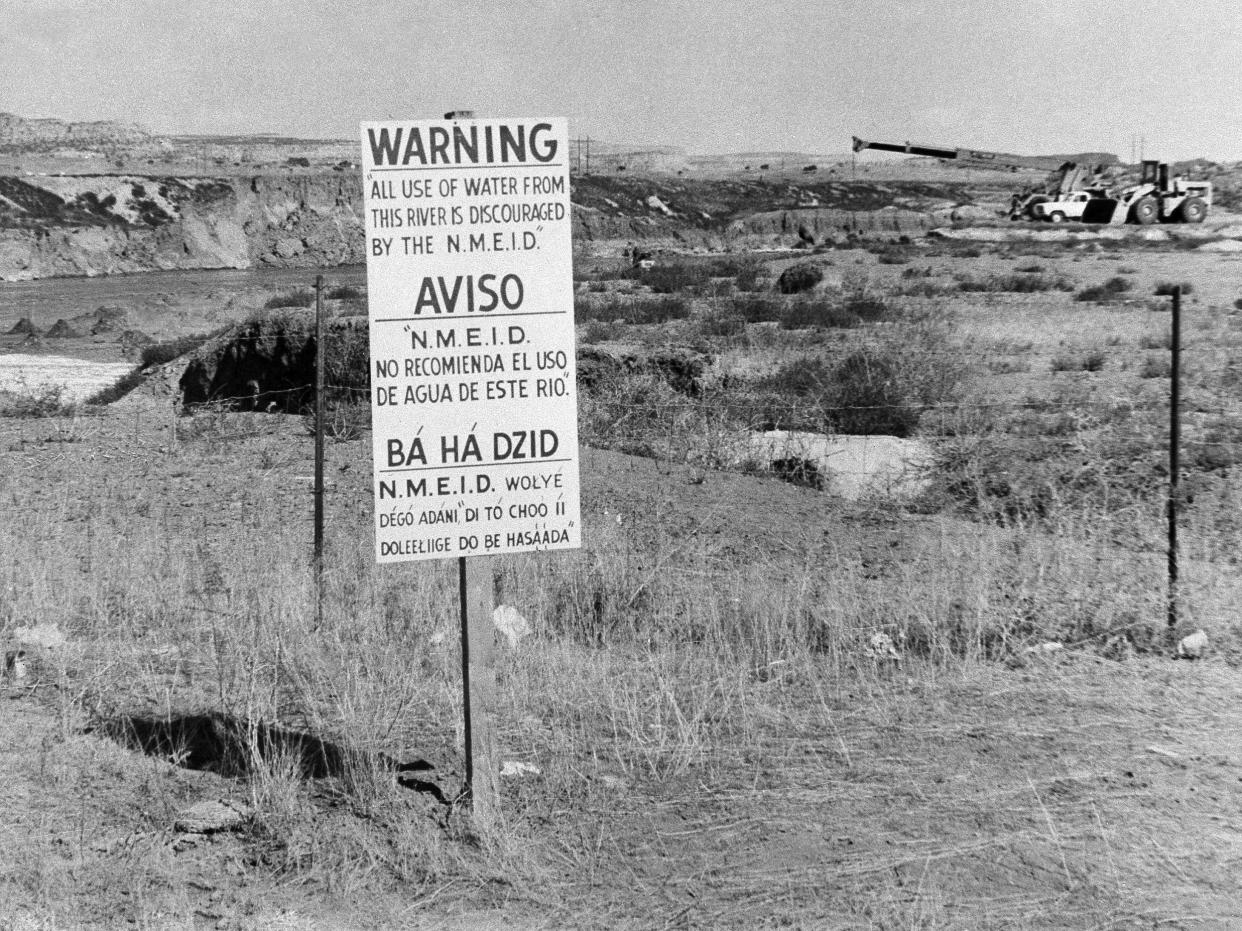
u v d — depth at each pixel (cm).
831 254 4816
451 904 493
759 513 1097
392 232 539
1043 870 504
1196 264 4216
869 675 718
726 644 751
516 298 551
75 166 18200
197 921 476
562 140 548
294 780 580
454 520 552
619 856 525
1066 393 1677
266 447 1388
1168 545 876
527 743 633
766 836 537
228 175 15688
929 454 1241
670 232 10844
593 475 1238
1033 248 5116
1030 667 723
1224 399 1606
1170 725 640
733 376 1702
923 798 564
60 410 1809
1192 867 505
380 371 542
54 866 505
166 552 952
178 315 5138
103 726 652
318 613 813
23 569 891
